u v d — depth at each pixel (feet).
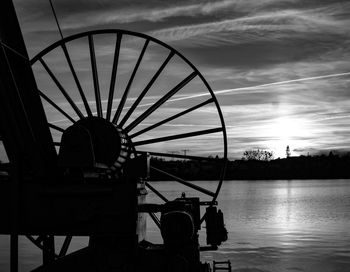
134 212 25.96
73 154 26.50
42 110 28.45
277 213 250.37
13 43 27.68
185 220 26.32
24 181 26.81
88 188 26.37
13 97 26.17
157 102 38.04
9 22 27.35
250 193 543.80
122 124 38.14
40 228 26.43
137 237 26.22
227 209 283.18
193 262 27.61
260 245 118.93
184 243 26.43
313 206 312.50
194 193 561.43
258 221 202.39
